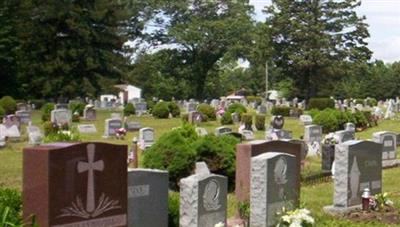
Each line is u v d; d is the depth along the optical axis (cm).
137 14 8006
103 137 3047
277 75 8350
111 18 6153
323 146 1919
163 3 7950
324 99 5528
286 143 1291
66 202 826
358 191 1331
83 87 5938
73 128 3222
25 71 5956
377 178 1399
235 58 7825
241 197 1234
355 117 3559
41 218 810
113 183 891
